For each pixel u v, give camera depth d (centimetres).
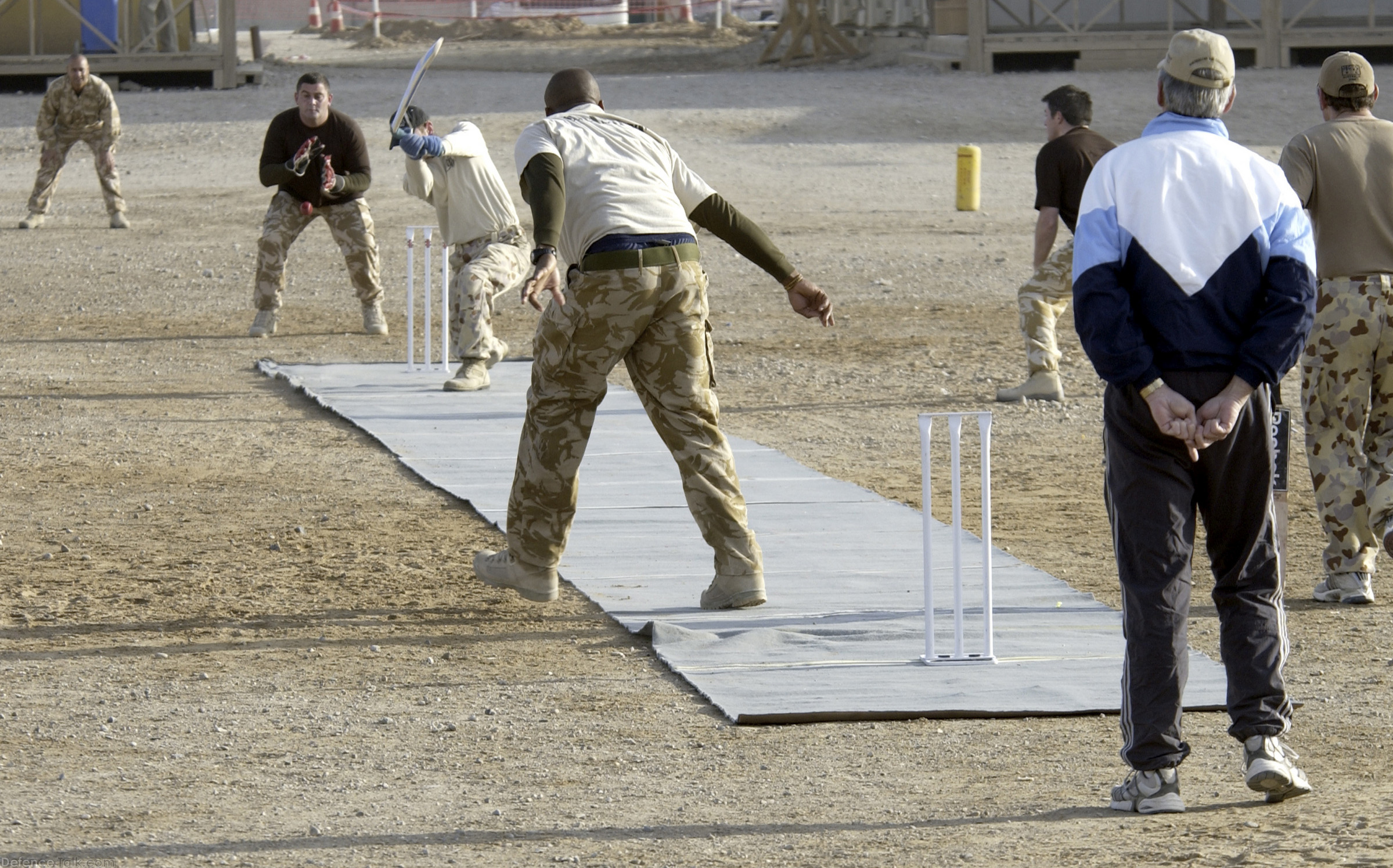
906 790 690
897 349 2080
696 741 768
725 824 651
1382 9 4866
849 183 3647
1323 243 983
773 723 789
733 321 2311
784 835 636
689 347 956
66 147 3114
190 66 4859
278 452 1477
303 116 2069
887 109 4397
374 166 3784
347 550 1141
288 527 1210
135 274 2659
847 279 2642
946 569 1078
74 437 1546
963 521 1241
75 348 2056
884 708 804
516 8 7425
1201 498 635
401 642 938
